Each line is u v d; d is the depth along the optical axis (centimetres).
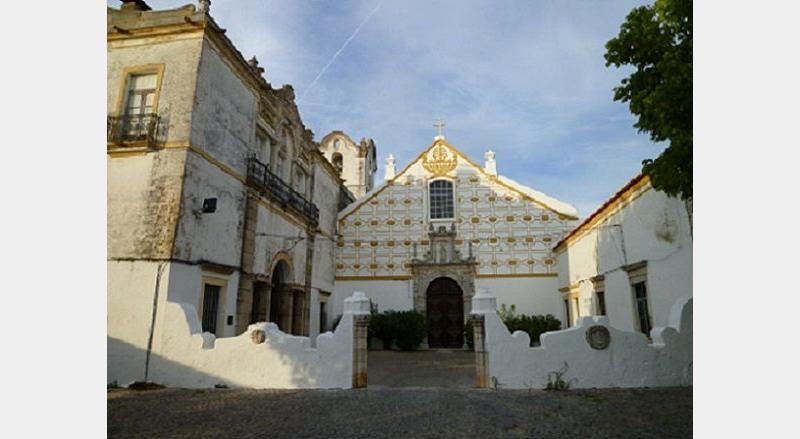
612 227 1208
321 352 805
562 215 2000
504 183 2072
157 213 912
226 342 824
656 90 517
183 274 918
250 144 1243
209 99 1035
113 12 1055
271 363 809
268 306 1327
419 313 1891
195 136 973
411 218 2092
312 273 1745
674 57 517
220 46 1084
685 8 508
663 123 520
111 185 939
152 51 1016
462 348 1917
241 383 805
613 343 781
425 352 1778
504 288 1961
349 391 763
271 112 1403
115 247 904
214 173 1049
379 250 2077
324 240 1934
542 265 1964
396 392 754
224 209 1090
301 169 1702
